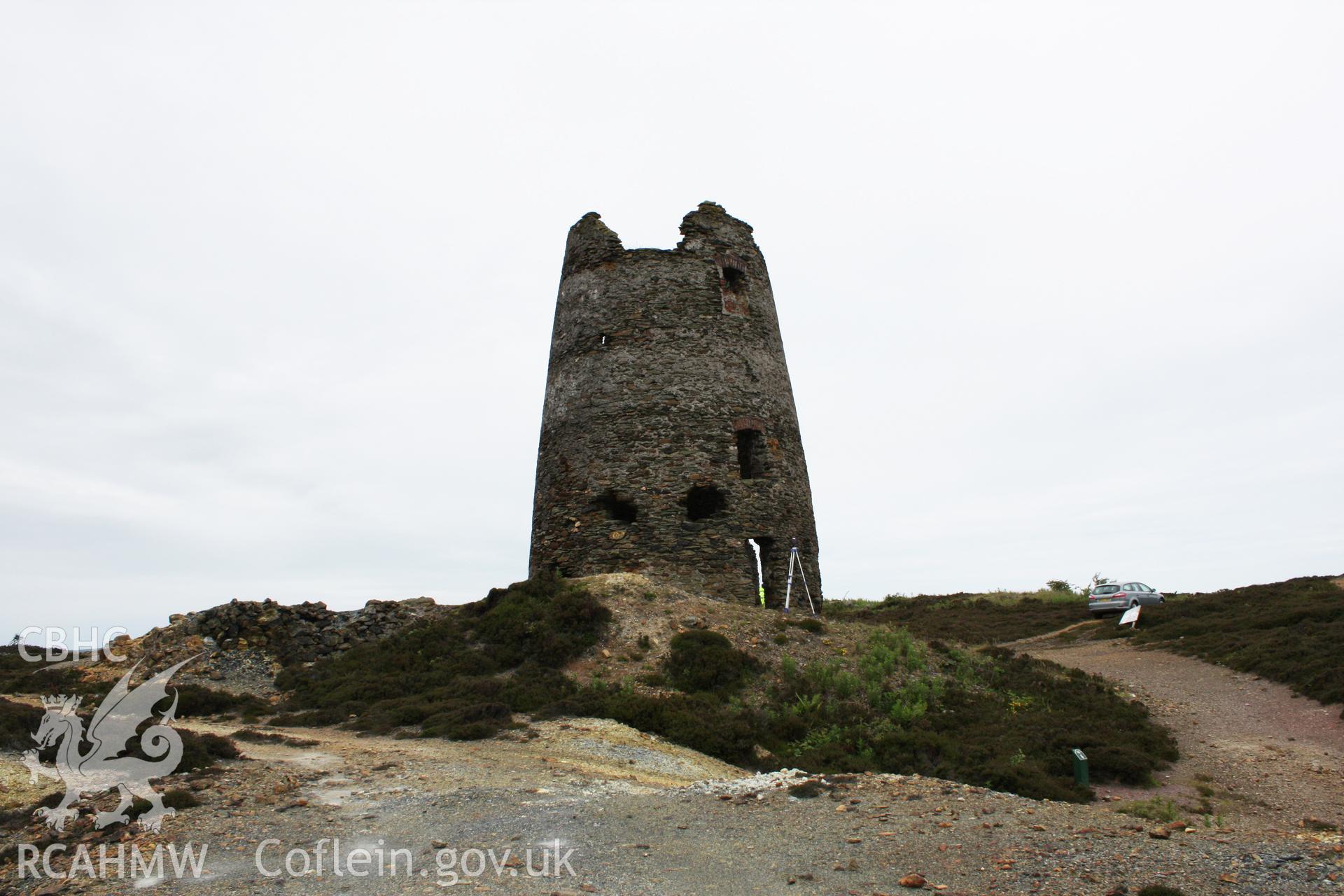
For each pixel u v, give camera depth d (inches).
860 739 609.9
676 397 973.8
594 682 672.4
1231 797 540.7
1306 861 305.6
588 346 1022.4
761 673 707.4
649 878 306.5
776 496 982.4
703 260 1045.8
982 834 346.6
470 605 876.0
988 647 880.9
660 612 800.9
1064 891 286.0
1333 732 676.1
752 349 1036.5
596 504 956.0
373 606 895.1
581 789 426.6
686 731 585.3
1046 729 626.2
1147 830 356.2
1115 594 1374.3
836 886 298.4
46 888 300.2
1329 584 1341.0
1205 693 823.7
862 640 797.9
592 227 1081.4
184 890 296.4
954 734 627.2
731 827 364.5
